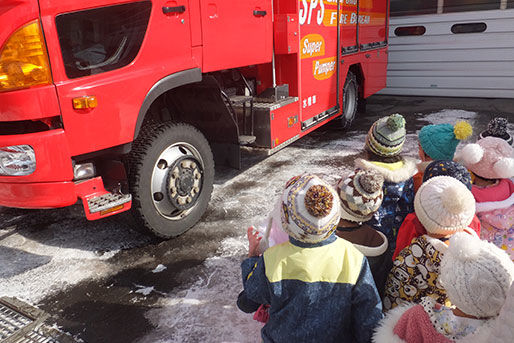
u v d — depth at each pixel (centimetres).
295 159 575
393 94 1068
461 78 978
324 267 150
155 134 336
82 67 278
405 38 1009
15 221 411
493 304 121
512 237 239
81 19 273
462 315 133
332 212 145
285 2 466
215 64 373
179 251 348
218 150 423
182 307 278
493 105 888
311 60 518
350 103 711
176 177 351
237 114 448
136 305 282
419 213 172
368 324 152
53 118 274
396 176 227
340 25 604
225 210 420
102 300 289
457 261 127
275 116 444
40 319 268
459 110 854
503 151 236
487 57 938
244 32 403
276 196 450
